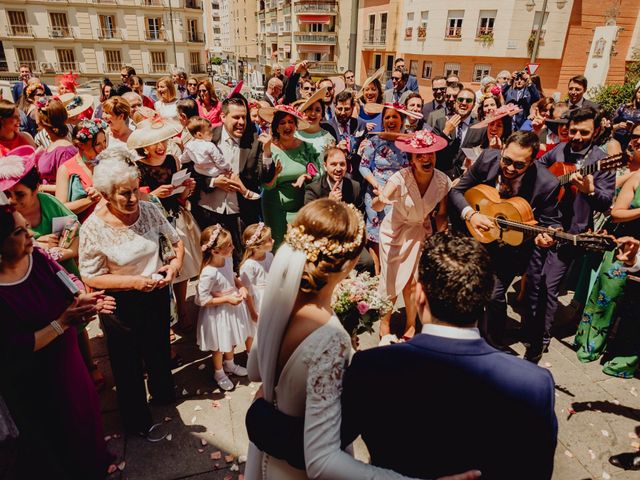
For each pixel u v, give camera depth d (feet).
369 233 14.93
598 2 82.33
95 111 24.84
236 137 13.67
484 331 11.46
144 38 143.02
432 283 3.95
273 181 13.23
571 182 11.21
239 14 279.28
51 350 6.96
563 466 8.80
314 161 14.03
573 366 11.80
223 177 13.07
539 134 19.20
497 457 3.69
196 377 11.04
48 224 8.93
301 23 155.12
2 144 13.29
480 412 3.65
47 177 11.96
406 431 3.84
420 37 97.86
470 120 21.61
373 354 4.01
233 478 8.39
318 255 4.30
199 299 9.96
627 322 11.07
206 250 9.86
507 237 10.32
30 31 129.59
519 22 83.76
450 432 3.72
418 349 3.88
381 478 3.85
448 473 3.82
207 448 9.04
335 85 24.77
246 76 268.00
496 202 10.43
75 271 9.39
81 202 10.61
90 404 7.66
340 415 4.19
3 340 6.40
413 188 10.93
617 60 83.92
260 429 4.60
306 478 4.86
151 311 8.70
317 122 15.39
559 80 87.30
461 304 3.82
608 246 8.58
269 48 207.72
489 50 88.17
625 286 10.87
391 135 13.07
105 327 8.24
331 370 4.25
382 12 109.81
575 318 13.98
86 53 137.80
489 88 25.40
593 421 9.92
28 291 6.62
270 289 4.50
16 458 7.40
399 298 15.01
